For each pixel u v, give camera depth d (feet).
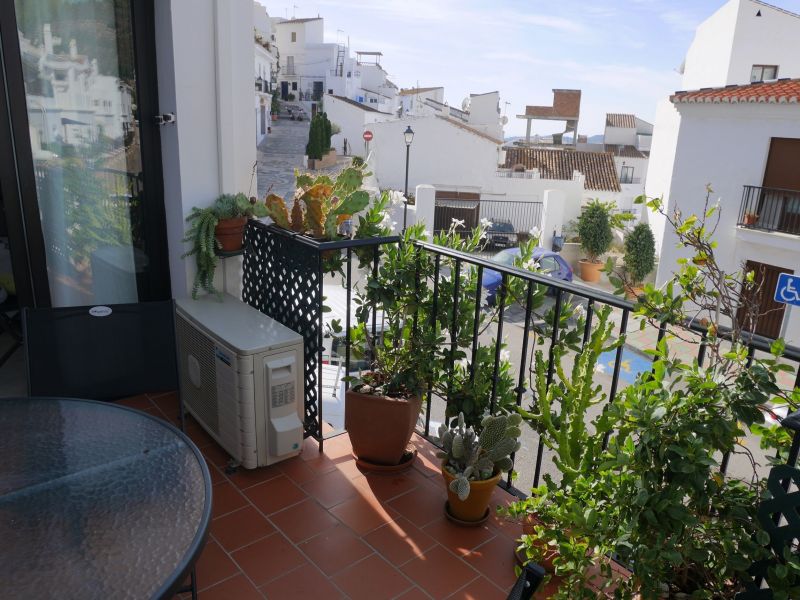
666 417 4.88
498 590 6.51
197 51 9.77
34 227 9.56
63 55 9.36
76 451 5.21
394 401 8.13
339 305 20.15
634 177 127.75
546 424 6.68
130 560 3.92
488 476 7.36
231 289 10.87
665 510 4.83
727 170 44.62
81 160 9.81
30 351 7.64
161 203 10.53
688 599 5.09
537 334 7.93
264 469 8.62
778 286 11.56
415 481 8.45
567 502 5.68
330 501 7.95
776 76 67.10
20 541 4.09
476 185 82.38
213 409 8.82
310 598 6.32
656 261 55.98
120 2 9.59
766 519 4.45
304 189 9.61
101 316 7.91
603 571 5.18
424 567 6.82
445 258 9.10
